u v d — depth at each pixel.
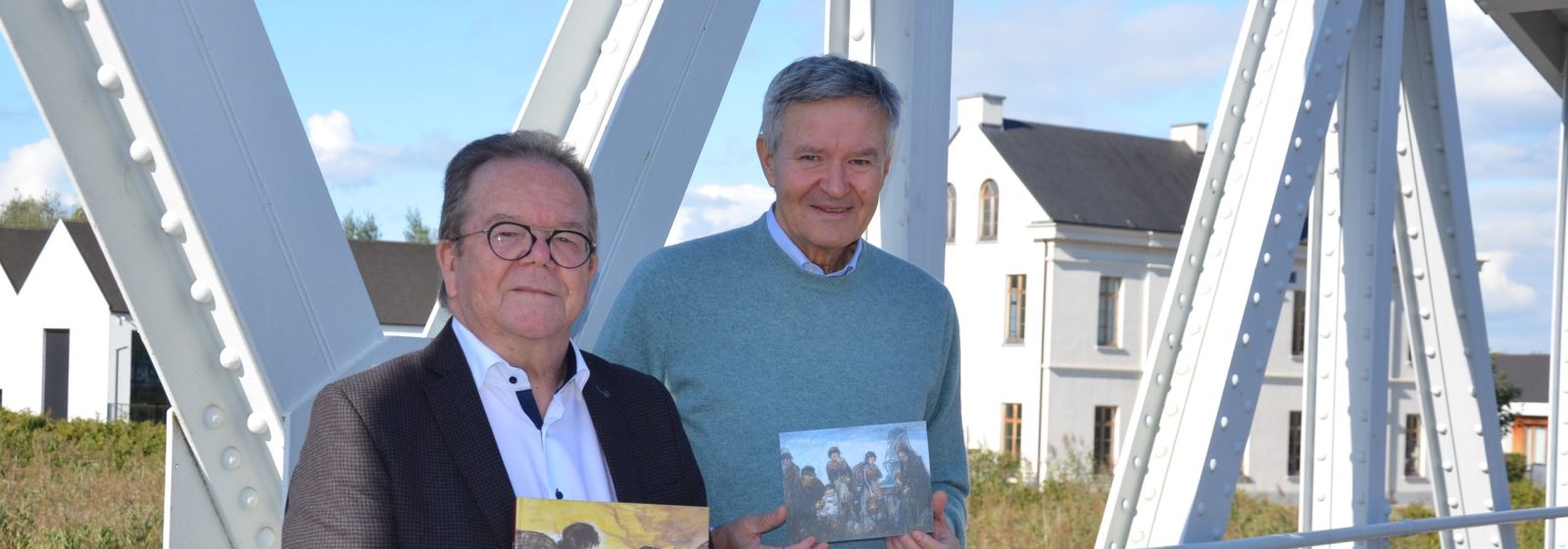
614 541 1.48
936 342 2.15
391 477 1.45
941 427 2.24
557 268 1.57
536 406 1.62
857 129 1.96
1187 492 3.06
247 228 1.54
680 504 1.74
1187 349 3.21
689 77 2.09
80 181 1.45
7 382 28.62
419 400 1.51
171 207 1.48
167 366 1.55
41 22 1.39
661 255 1.99
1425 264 4.15
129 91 1.41
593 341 2.01
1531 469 30.64
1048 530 13.23
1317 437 3.63
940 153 2.57
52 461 14.12
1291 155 3.16
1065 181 26.88
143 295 1.51
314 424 1.48
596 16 2.06
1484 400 4.09
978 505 15.90
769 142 2.03
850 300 2.06
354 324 1.69
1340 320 3.59
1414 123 4.06
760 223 2.06
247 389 1.58
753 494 1.95
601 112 2.02
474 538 1.48
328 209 1.66
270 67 1.58
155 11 1.43
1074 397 25.80
